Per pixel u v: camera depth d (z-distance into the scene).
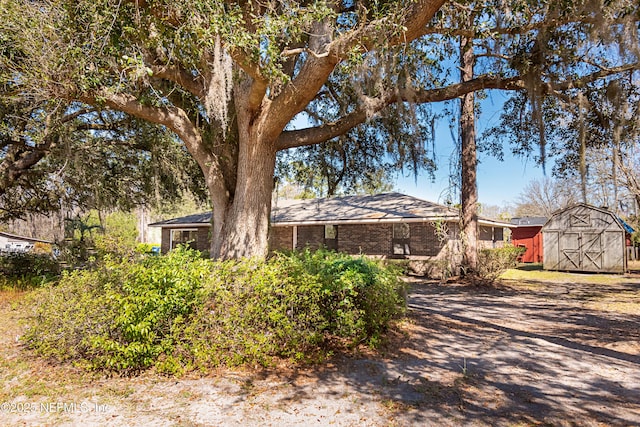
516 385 4.00
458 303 9.34
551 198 37.19
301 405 3.47
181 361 4.27
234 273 4.73
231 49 5.16
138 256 6.06
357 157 11.61
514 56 7.39
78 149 10.39
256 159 7.73
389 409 3.41
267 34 5.20
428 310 8.25
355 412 3.34
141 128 11.12
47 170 11.84
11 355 4.81
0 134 9.28
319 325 4.69
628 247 23.41
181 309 4.34
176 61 6.91
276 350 4.52
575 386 3.99
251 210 7.70
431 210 15.51
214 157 8.23
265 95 7.58
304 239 18.86
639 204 18.06
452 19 6.53
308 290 4.73
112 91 5.62
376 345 5.17
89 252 12.12
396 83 7.40
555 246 17.56
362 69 6.70
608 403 3.58
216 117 7.06
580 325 6.93
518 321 7.24
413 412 3.35
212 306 4.42
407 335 5.84
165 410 3.35
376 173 11.96
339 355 4.83
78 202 13.29
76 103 9.14
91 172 11.61
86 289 4.86
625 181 17.88
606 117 7.96
